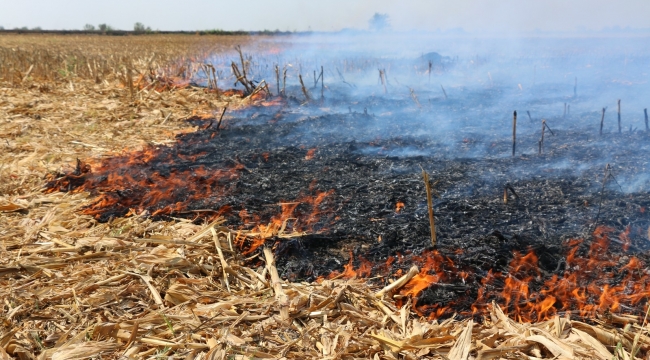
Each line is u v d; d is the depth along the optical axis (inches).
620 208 223.6
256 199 248.7
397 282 167.6
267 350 139.4
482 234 203.3
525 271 175.6
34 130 400.2
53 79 657.6
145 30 2906.0
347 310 156.1
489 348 135.3
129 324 150.5
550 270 178.5
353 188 262.5
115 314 158.4
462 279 171.5
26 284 174.4
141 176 287.1
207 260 190.4
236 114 493.4
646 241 195.8
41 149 347.9
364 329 149.7
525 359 133.8
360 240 207.2
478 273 175.2
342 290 162.9
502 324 148.4
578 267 177.5
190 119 465.7
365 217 226.5
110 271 180.9
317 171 293.7
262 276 179.6
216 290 173.3
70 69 738.2
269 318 153.2
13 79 614.9
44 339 147.6
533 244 190.7
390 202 241.4
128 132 411.2
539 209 227.5
